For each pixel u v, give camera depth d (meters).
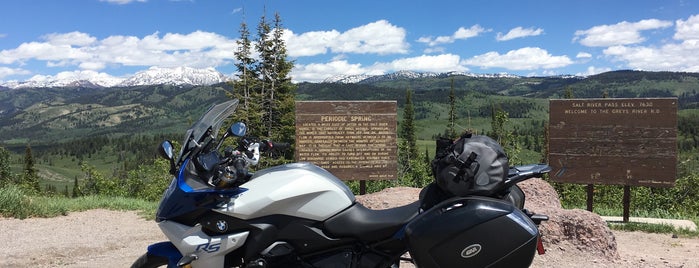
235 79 34.97
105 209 9.20
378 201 6.37
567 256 5.18
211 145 3.45
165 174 19.56
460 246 3.01
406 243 3.15
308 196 3.26
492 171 3.14
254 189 3.27
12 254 5.63
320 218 3.28
